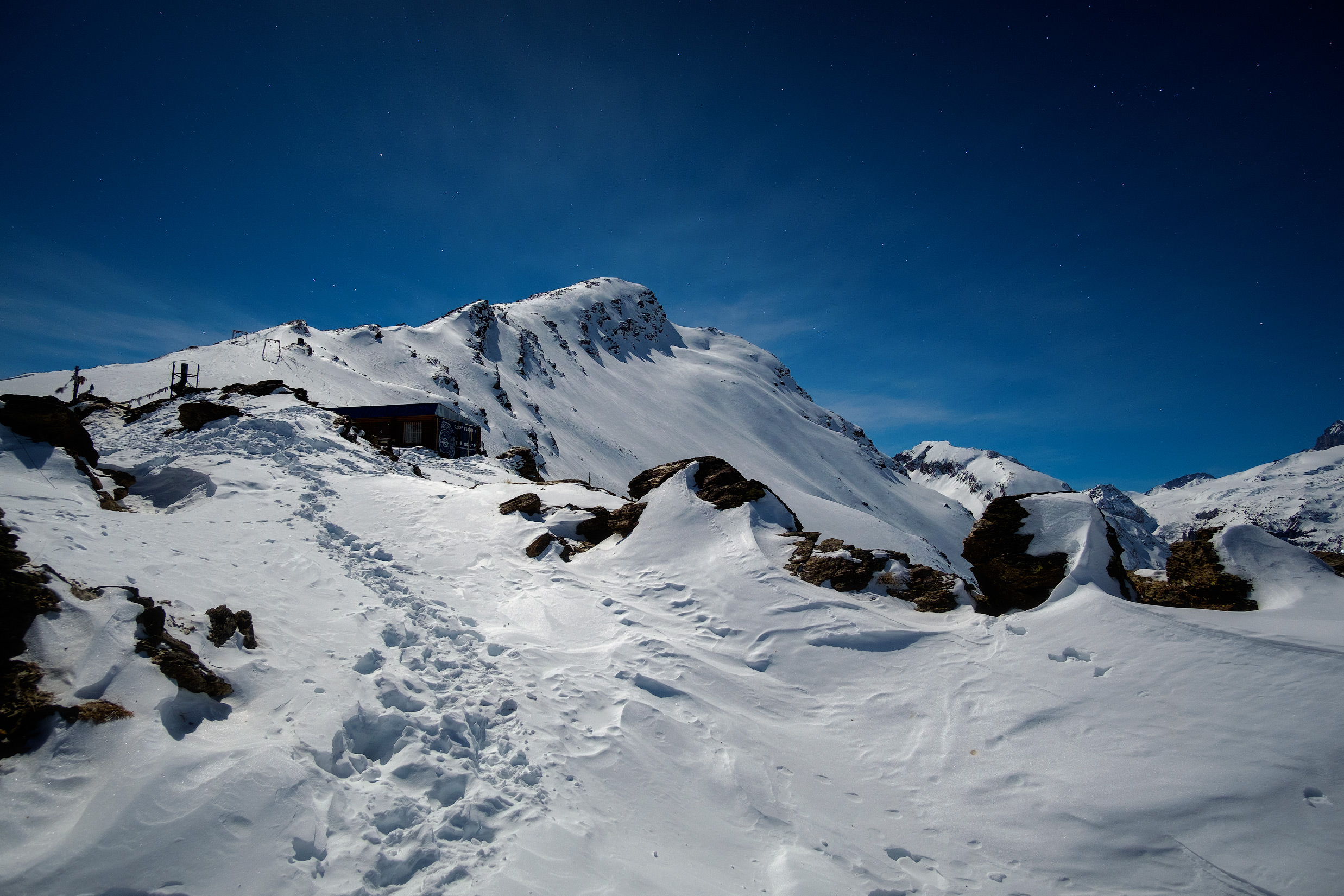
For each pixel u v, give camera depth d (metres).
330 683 5.66
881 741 6.66
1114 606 7.50
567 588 10.30
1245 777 4.84
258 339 50.94
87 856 3.36
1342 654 5.60
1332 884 3.90
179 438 15.14
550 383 136.88
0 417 9.25
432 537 11.86
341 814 4.22
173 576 6.62
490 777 5.09
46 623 4.80
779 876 4.53
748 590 9.99
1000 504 9.80
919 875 4.77
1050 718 6.25
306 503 12.15
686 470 14.12
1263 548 8.25
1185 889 4.27
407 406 32.25
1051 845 4.89
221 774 4.02
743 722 6.89
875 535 116.00
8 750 3.88
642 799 5.27
